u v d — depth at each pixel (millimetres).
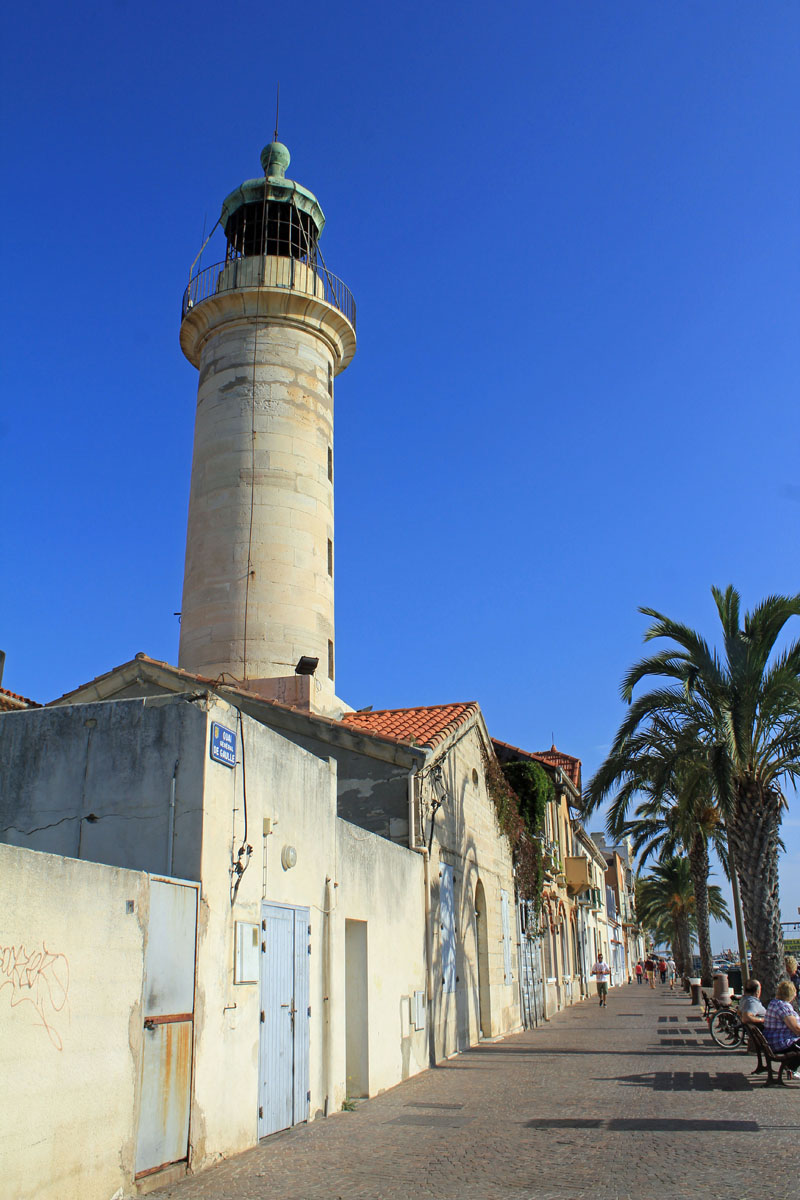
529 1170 8172
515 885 25891
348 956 13461
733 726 17531
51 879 6723
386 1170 8281
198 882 8727
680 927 59844
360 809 16594
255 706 17000
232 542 21672
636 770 20328
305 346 23750
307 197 25688
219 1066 8812
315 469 22984
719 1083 13227
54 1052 6562
